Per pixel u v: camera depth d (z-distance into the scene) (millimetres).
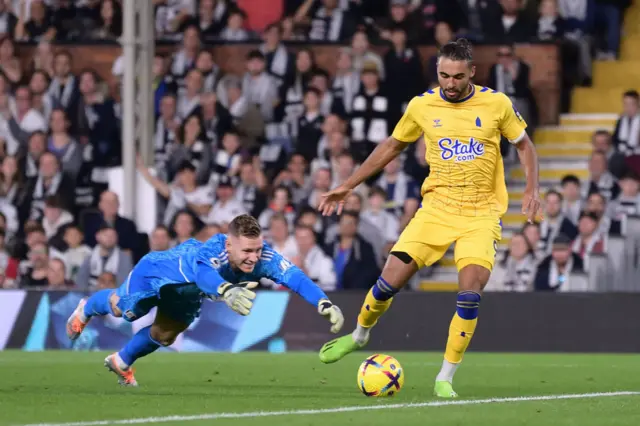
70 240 38031
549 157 44750
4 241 39406
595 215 36375
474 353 33312
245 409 16312
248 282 16266
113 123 42531
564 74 46594
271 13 47062
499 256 41031
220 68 44406
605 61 47906
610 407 16953
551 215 37125
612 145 40625
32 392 19406
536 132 45000
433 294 33750
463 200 19562
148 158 37594
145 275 18594
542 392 20422
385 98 41375
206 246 17531
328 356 20750
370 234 37125
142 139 37469
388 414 15602
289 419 14891
